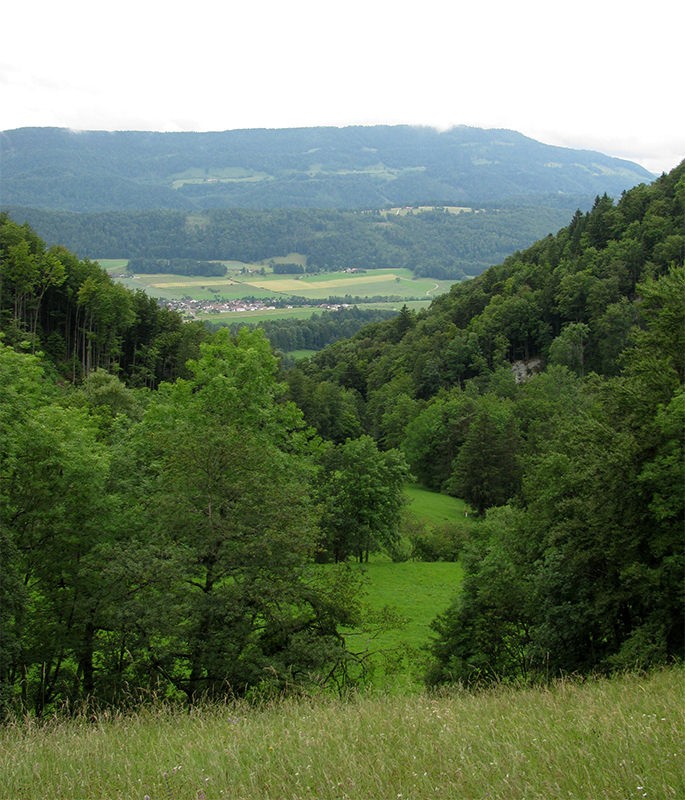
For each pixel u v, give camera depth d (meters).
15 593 19.11
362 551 67.19
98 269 122.44
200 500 19.16
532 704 10.70
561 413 93.81
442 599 52.06
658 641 19.56
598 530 22.38
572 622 22.55
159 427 32.56
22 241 100.94
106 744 9.74
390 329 190.25
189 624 18.56
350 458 65.00
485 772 6.79
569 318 136.62
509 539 28.83
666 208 146.00
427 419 105.75
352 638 36.06
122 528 22.23
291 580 19.47
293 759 7.86
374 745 8.21
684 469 20.12
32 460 22.61
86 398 67.88
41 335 107.06
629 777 6.34
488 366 139.62
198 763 8.21
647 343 25.77
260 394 35.91
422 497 97.75
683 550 20.42
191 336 118.25
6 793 7.70
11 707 17.52
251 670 17.80
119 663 20.02
